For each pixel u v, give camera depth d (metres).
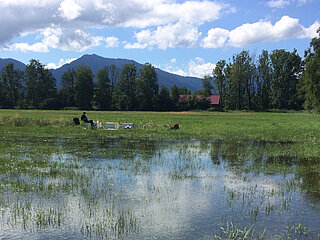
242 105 104.94
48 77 116.38
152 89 107.00
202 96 105.12
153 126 30.64
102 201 8.66
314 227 7.14
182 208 8.23
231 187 10.18
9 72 115.94
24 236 6.58
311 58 49.62
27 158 14.43
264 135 24.88
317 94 48.12
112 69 118.25
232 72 100.19
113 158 14.80
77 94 104.81
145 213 7.86
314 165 13.64
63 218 7.49
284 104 101.31
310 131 28.09
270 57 103.94
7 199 8.73
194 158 15.06
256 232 6.87
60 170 12.14
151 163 13.77
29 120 31.03
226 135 24.89
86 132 25.89
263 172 12.31
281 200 8.95
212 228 7.04
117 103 105.00
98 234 6.68
